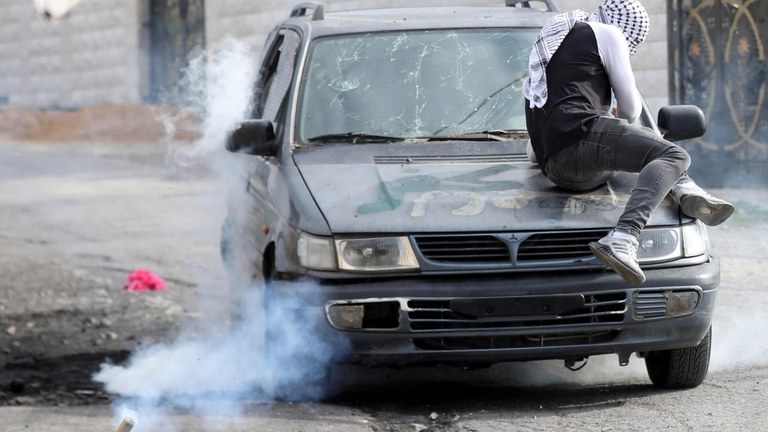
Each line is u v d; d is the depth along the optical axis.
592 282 16.97
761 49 45.06
